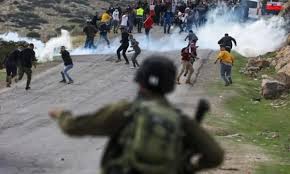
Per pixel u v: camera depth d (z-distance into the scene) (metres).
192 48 43.59
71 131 6.14
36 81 44.69
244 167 23.12
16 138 26.89
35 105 35.53
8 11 127.44
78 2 143.38
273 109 38.25
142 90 6.12
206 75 47.69
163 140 5.78
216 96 39.94
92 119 6.07
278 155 26.12
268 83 41.72
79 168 21.94
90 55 58.38
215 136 29.62
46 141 26.36
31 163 22.41
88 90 41.09
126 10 72.56
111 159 5.97
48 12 130.25
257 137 30.28
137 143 5.77
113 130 6.03
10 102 36.34
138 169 5.73
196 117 6.39
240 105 38.59
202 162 6.16
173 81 6.14
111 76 46.78
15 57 41.72
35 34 105.88
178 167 5.95
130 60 54.84
